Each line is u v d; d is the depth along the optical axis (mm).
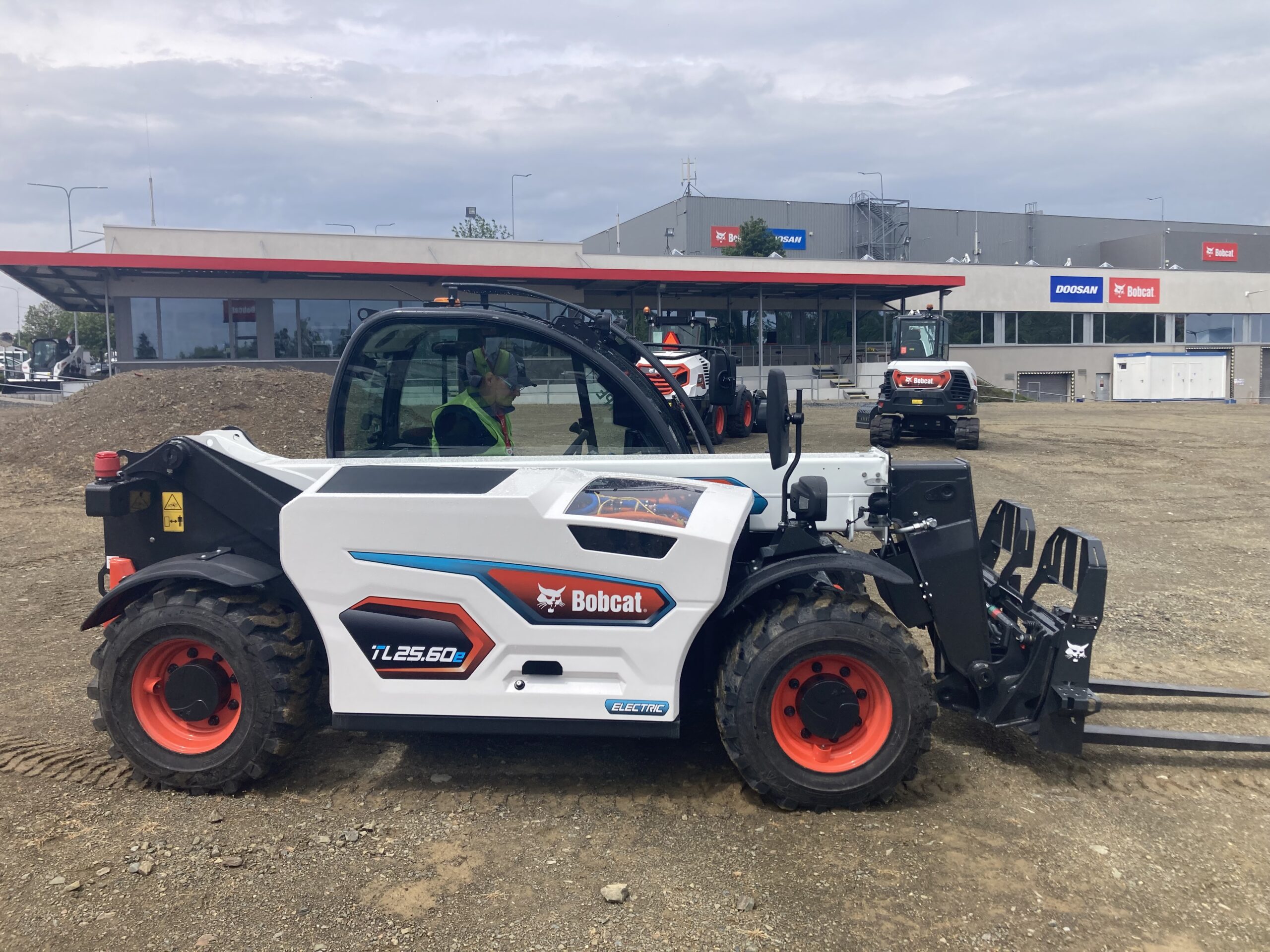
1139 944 2820
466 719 3619
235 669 3607
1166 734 3979
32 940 2746
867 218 59156
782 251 52344
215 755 3645
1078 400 44188
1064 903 3027
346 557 3594
